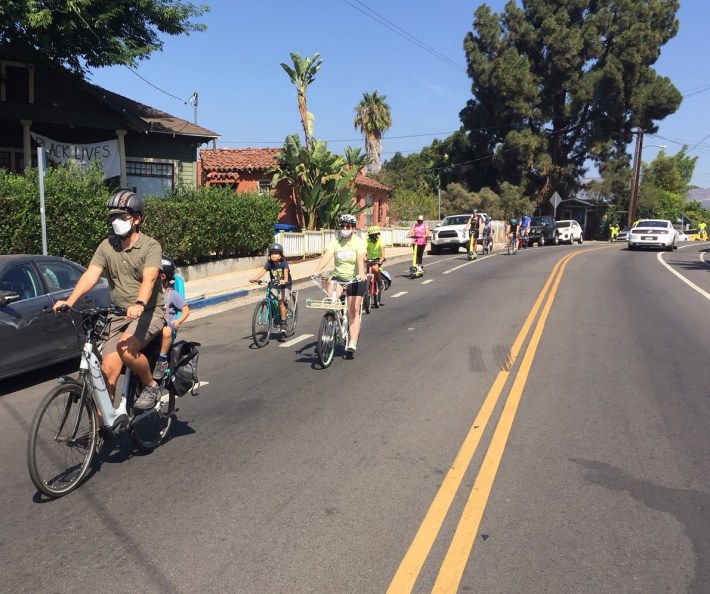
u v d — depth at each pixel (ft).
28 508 14.44
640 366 26.68
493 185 184.85
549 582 11.34
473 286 56.29
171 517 13.87
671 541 12.71
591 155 181.78
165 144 71.10
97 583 11.41
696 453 17.25
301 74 86.48
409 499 14.58
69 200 42.63
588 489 15.06
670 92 167.84
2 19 47.78
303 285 60.34
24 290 24.81
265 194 72.23
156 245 16.14
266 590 11.10
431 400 22.21
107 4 50.72
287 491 15.06
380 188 125.90
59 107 61.05
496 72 165.89
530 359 28.09
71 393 15.26
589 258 88.48
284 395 23.16
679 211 246.68
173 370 18.01
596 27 168.04
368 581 11.37
